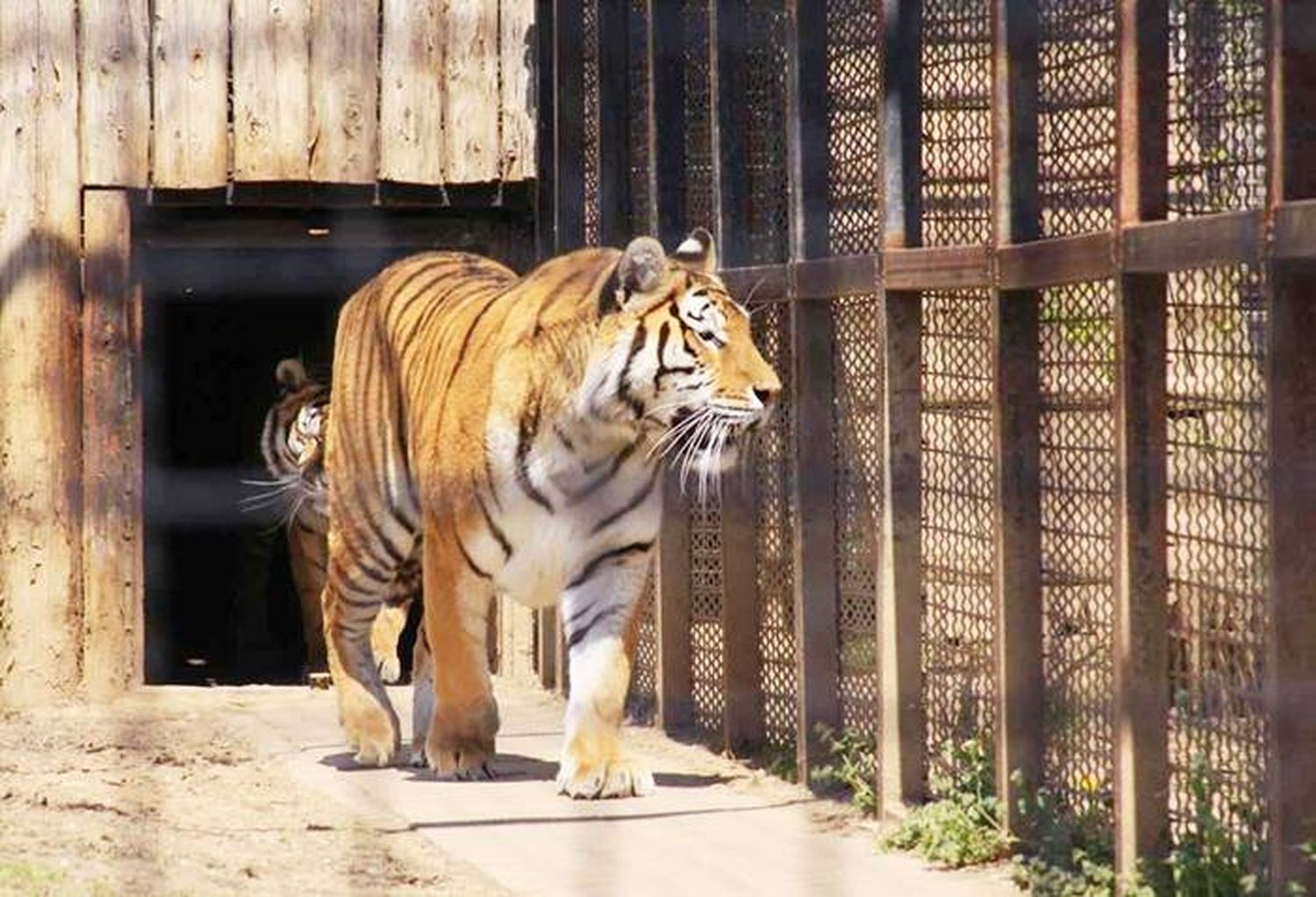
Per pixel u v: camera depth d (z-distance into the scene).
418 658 13.52
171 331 23.22
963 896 9.47
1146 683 8.88
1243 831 8.48
